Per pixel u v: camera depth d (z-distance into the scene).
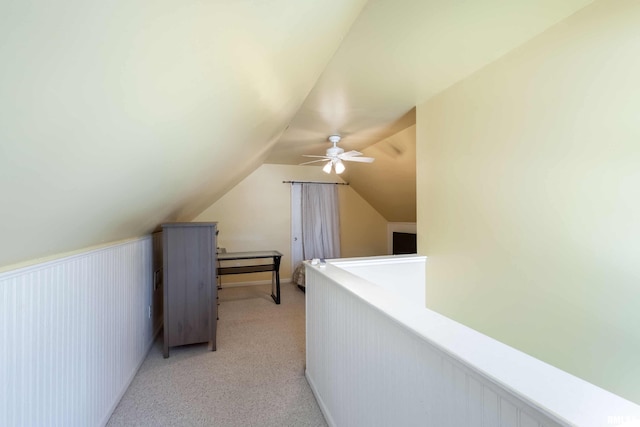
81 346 1.52
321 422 1.74
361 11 1.36
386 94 2.39
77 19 0.44
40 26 0.41
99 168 0.93
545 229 1.68
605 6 1.38
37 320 1.20
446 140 2.36
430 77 2.13
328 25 1.19
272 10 0.78
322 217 5.54
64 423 1.37
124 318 2.09
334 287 1.62
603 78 1.40
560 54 1.56
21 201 0.78
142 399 1.96
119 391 1.96
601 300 1.45
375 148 3.93
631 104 1.32
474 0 1.34
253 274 5.23
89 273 1.60
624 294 1.37
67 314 1.40
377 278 2.49
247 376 2.24
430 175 2.56
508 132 1.86
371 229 6.02
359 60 1.87
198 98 0.99
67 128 0.66
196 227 2.63
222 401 1.94
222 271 4.26
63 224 1.12
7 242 0.93
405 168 4.03
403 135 3.40
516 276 1.85
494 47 1.76
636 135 1.31
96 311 1.67
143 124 0.88
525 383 0.64
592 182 1.46
